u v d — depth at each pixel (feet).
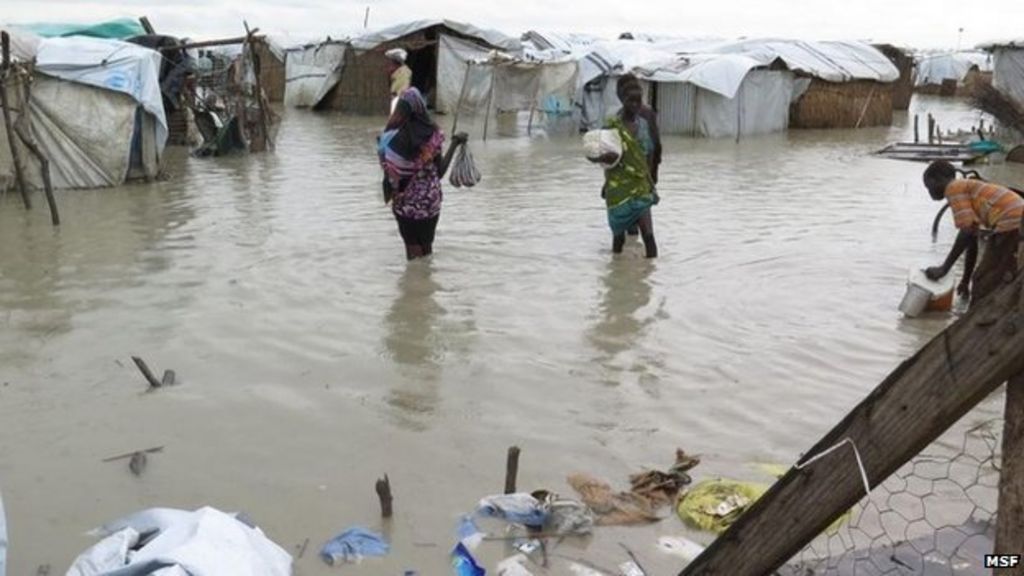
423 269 26.58
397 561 11.88
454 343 20.15
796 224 34.71
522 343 20.20
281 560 11.22
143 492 13.56
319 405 16.75
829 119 91.30
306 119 95.20
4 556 10.12
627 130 27.86
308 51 109.40
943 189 21.81
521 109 81.00
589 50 88.63
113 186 44.42
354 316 22.00
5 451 14.80
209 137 62.64
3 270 26.58
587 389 17.61
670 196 42.37
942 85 164.66
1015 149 58.54
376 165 53.83
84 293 24.00
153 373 18.25
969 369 6.48
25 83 37.60
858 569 10.48
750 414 16.49
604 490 13.58
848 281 25.93
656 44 100.63
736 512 12.76
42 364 18.71
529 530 12.59
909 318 22.33
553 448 15.11
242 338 20.34
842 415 16.47
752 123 83.20
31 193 42.09
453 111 96.43
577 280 25.58
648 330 21.20
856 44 97.55
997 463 14.08
